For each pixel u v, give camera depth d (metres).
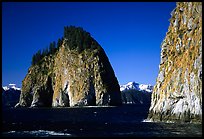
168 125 65.00
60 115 122.12
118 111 146.12
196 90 65.19
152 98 78.62
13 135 57.34
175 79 71.69
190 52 69.75
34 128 70.06
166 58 78.19
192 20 72.19
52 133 59.75
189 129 57.72
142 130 59.88
